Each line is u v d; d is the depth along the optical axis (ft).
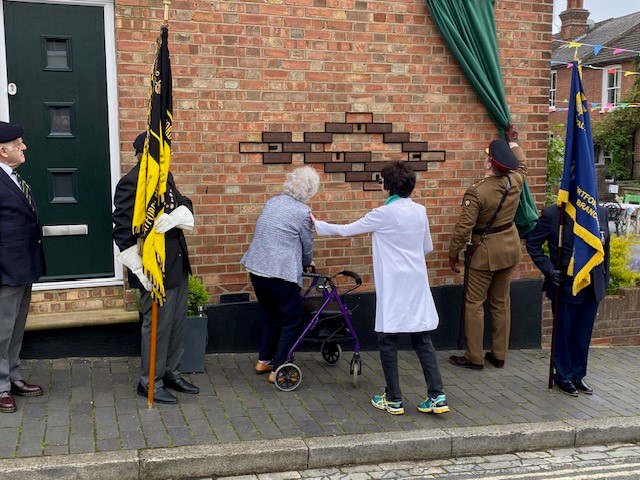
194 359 17.57
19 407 14.78
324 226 16.10
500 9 20.75
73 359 17.75
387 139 19.98
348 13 19.21
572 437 15.51
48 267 17.89
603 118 90.17
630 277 23.71
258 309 19.25
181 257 15.71
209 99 18.17
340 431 14.55
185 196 17.60
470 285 19.39
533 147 21.59
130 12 17.28
